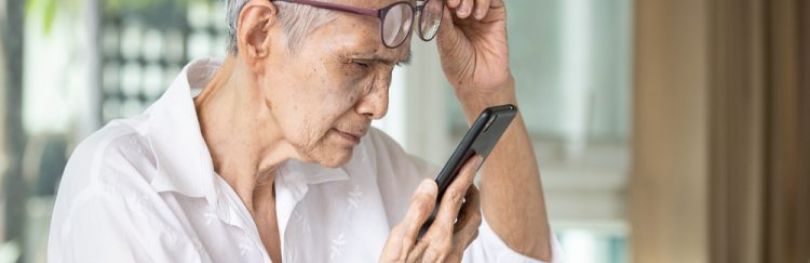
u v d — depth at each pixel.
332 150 1.25
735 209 2.97
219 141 1.29
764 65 2.98
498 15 1.40
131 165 1.25
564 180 3.18
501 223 1.48
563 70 3.23
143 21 3.04
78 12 2.98
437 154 3.07
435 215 1.31
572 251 3.25
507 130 1.45
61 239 1.25
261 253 1.32
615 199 3.21
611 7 3.24
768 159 3.04
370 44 1.19
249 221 1.30
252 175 1.30
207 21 3.09
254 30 1.21
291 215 1.37
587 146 3.23
